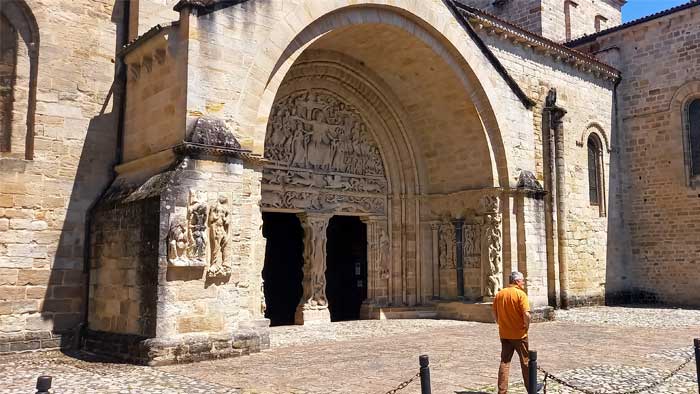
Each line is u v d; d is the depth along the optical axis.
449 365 11.02
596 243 25.36
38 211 13.54
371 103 20.61
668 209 26.12
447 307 20.19
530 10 29.92
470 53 19.09
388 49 18.78
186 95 12.47
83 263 13.98
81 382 9.51
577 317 20.41
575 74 25.47
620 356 11.95
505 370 8.27
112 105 14.82
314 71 18.92
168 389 8.88
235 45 13.38
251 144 13.47
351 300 21.95
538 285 19.72
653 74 26.97
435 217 21.23
